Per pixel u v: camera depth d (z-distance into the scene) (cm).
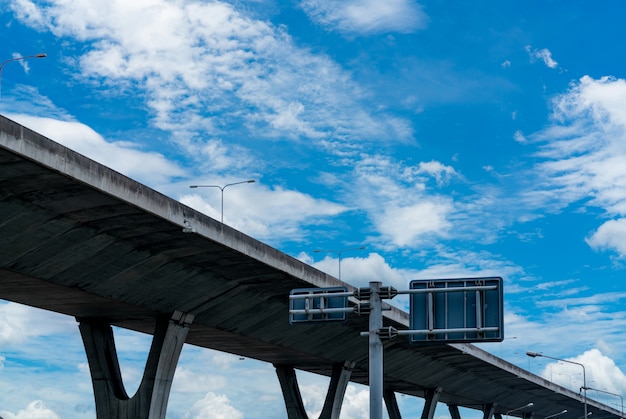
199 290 6288
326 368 9844
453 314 3516
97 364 6525
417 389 12656
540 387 14612
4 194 4353
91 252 5222
